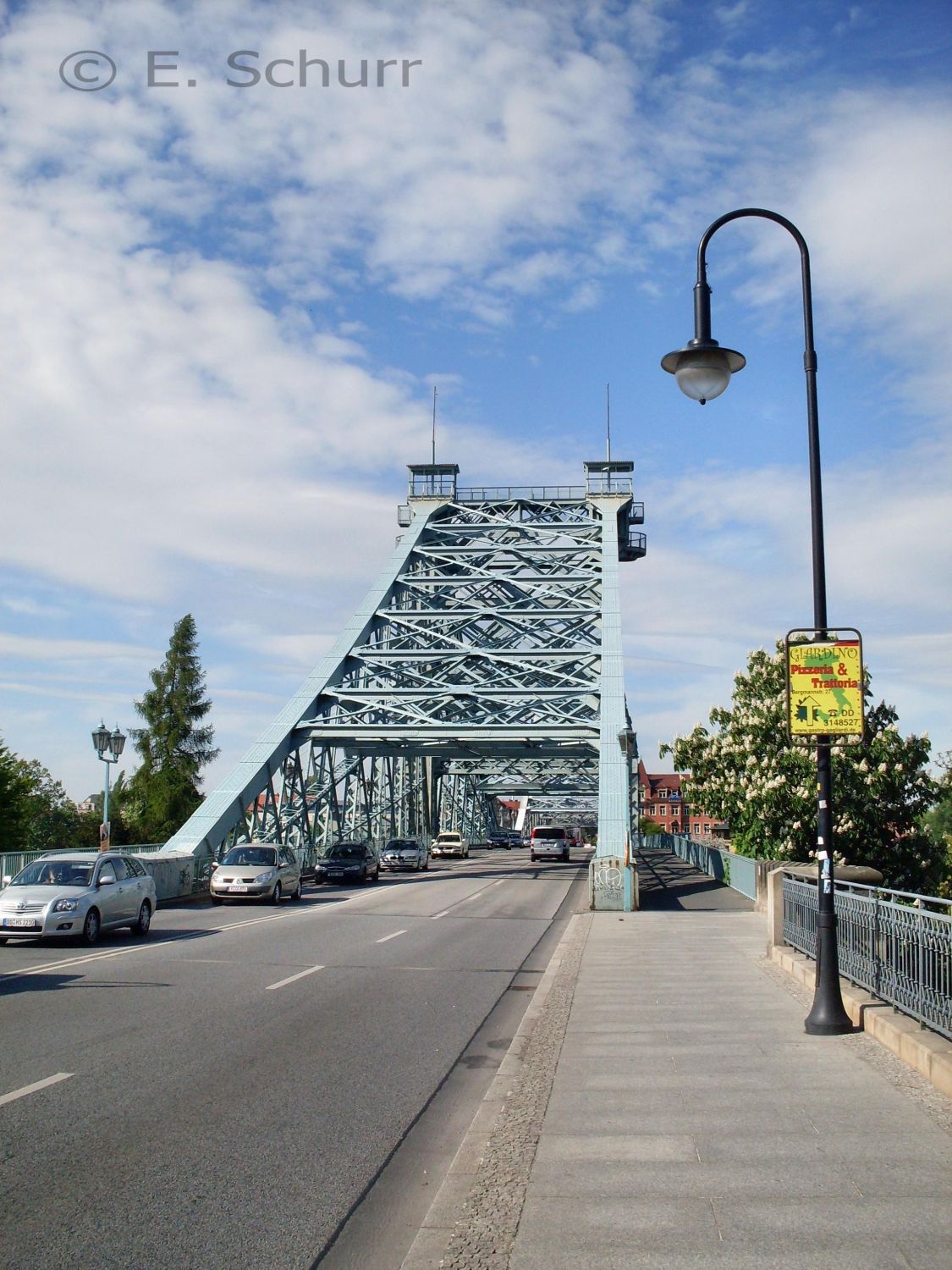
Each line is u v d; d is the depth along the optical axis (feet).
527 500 181.98
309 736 125.90
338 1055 31.40
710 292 34.81
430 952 58.90
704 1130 22.13
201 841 105.81
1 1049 30.73
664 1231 16.67
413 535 172.35
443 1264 15.70
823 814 33.35
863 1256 15.57
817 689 33.50
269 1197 19.24
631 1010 37.76
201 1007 38.70
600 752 114.21
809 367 34.35
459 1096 26.94
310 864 131.54
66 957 53.16
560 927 75.36
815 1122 22.61
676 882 115.55
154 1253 16.62
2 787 140.36
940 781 96.68
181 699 252.83
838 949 37.73
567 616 149.59
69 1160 20.94
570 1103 24.63
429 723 123.75
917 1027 29.81
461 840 201.57
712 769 108.06
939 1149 20.56
